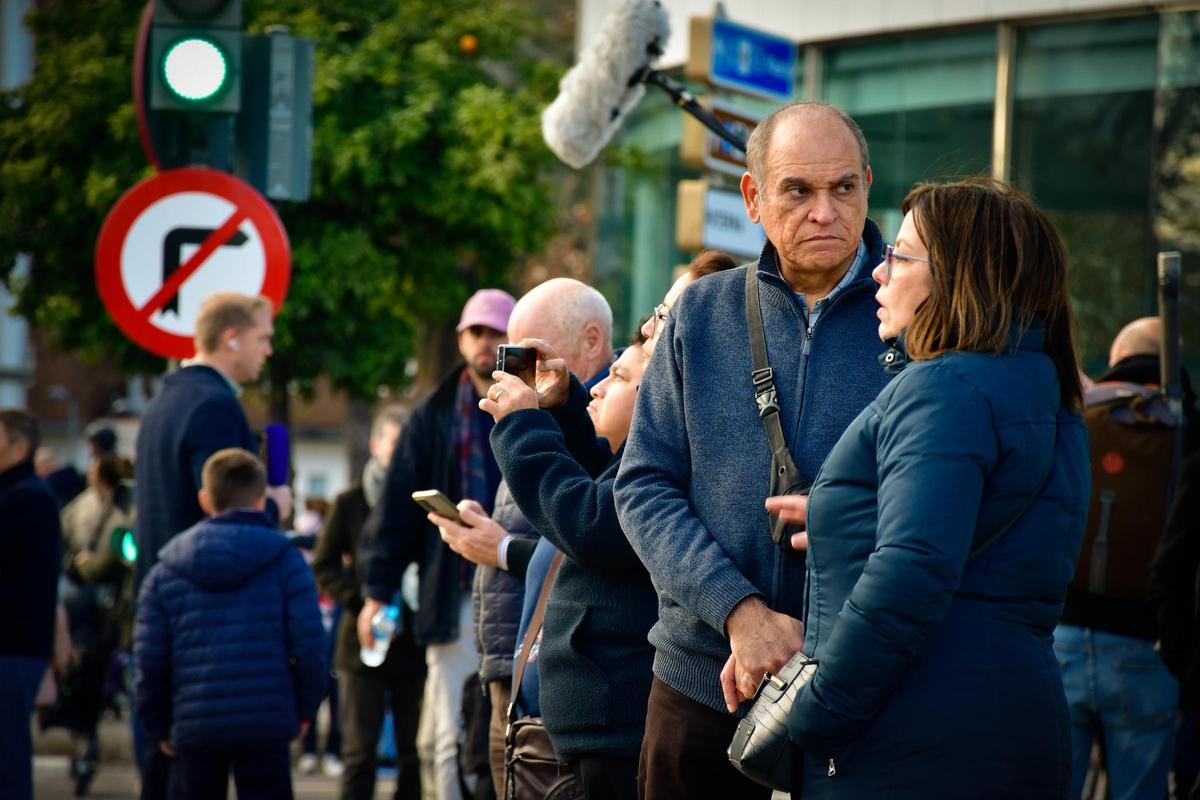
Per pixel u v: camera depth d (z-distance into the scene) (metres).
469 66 29.12
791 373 5.89
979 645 4.96
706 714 5.86
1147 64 19.41
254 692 10.23
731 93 12.79
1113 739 9.63
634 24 10.42
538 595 7.58
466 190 27.41
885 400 5.12
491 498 11.80
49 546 11.32
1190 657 8.66
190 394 11.01
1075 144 19.94
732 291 6.16
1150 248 19.41
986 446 4.95
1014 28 20.28
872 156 21.56
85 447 75.44
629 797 6.61
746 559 5.80
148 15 11.46
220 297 11.22
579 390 7.29
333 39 28.06
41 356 75.88
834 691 4.92
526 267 36.38
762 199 6.01
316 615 10.50
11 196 26.66
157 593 10.38
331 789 17.66
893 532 4.87
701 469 5.97
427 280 28.48
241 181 11.46
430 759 13.40
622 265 26.47
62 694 16.64
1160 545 8.74
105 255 11.34
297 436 76.19
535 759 7.30
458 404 11.91
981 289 5.13
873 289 5.95
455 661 11.86
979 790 4.89
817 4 21.86
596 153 10.72
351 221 27.86
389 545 11.97
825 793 5.08
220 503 10.48
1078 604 9.63
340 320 27.53
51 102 26.44
